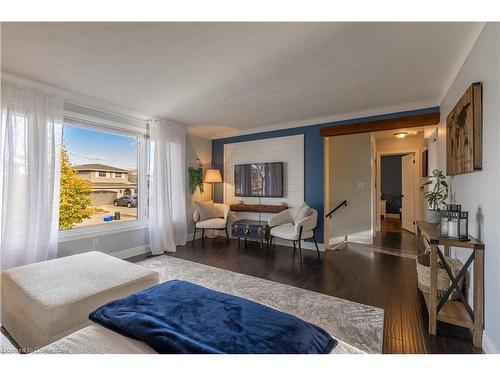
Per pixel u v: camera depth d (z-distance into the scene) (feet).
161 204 13.76
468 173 6.92
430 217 8.90
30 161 8.84
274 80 9.05
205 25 5.95
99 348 3.58
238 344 3.44
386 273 10.48
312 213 13.21
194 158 17.40
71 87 9.64
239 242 15.61
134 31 6.18
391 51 7.09
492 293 5.29
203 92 10.22
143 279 6.46
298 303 7.84
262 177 16.39
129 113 12.76
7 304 6.19
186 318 4.02
